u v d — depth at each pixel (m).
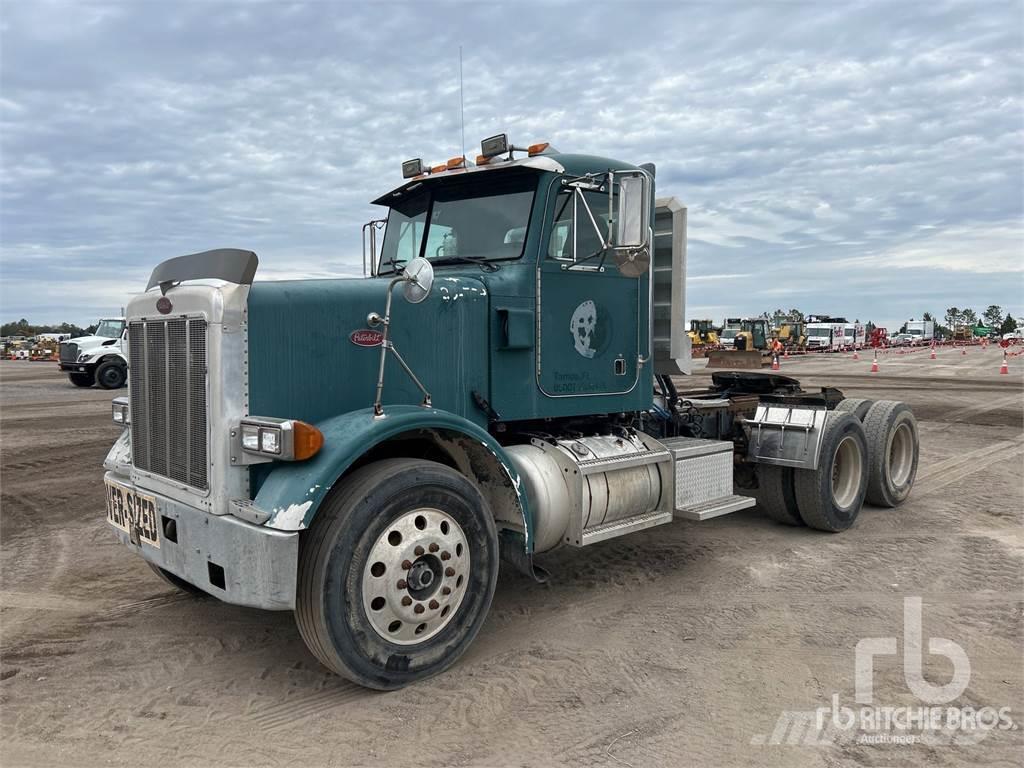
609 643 4.13
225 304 3.37
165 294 3.64
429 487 3.59
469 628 3.81
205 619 4.53
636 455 4.94
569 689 3.60
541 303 4.63
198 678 3.76
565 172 4.66
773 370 28.69
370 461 4.03
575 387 4.86
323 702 3.49
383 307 3.97
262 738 3.19
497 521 4.21
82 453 10.76
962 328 73.94
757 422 6.38
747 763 2.98
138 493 3.93
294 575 3.20
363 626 3.39
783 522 6.61
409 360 4.09
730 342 40.94
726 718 3.32
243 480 3.45
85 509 7.50
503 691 3.58
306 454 3.27
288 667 3.87
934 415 14.52
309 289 3.77
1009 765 2.96
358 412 3.69
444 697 3.52
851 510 6.45
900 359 39.72
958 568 5.42
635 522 4.86
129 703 3.51
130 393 4.03
